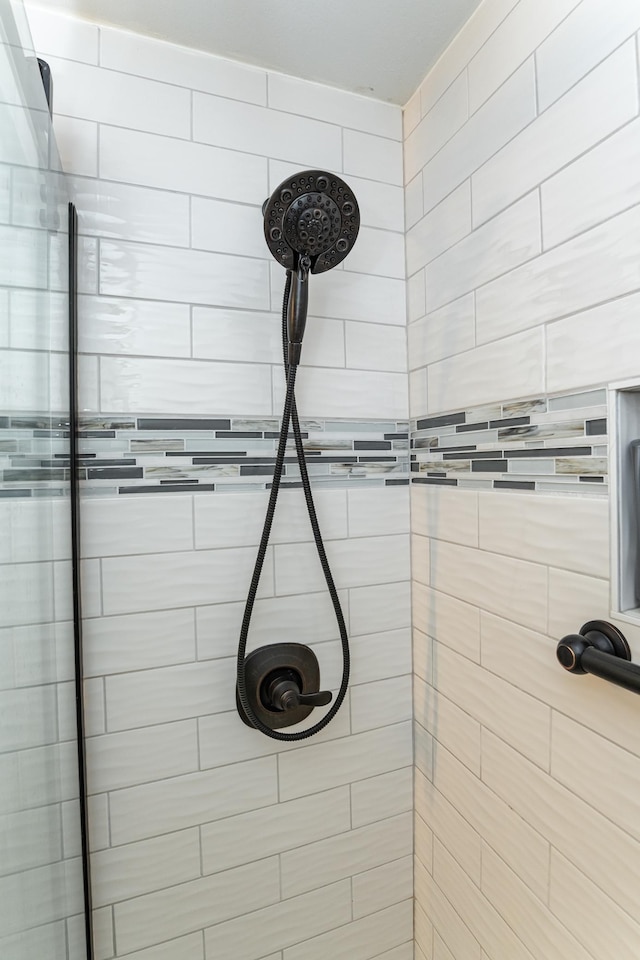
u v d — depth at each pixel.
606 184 0.64
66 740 0.81
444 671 1.02
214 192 0.97
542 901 0.77
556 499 0.74
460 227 0.93
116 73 0.91
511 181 0.81
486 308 0.87
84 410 0.89
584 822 0.69
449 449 0.98
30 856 0.61
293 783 1.04
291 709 0.92
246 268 0.99
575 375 0.69
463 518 0.95
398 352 1.12
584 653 0.62
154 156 0.93
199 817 0.97
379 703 1.11
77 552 0.87
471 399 0.91
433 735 1.06
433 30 0.92
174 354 0.95
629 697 0.63
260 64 1.00
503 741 0.85
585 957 0.69
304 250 0.79
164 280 0.94
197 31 0.92
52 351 0.74
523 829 0.81
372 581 1.10
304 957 1.05
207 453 0.97
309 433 1.04
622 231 0.62
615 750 0.65
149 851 0.93
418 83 1.05
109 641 0.91
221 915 0.98
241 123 0.99
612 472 0.64
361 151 1.08
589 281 0.67
